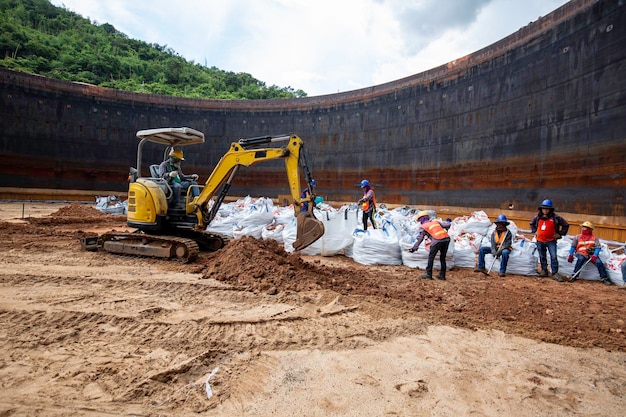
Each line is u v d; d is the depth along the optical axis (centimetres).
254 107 2952
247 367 293
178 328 364
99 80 3644
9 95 2369
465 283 621
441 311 460
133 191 706
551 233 703
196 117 2980
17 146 2403
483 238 824
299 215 595
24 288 483
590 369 315
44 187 2502
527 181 1530
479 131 1803
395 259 746
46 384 257
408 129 2261
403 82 2288
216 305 438
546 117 1438
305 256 827
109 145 2733
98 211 1648
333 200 2695
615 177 1148
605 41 1198
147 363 292
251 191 3022
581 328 416
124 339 336
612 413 249
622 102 1135
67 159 2580
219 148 3009
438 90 2064
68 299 438
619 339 386
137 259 682
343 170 2647
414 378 286
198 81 4662
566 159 1344
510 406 254
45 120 2502
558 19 1381
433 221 654
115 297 453
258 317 401
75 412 227
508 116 1634
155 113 2881
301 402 248
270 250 630
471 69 1848
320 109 2753
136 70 4266
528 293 570
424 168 2159
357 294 511
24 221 1309
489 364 317
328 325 391
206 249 781
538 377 296
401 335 374
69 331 346
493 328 409
